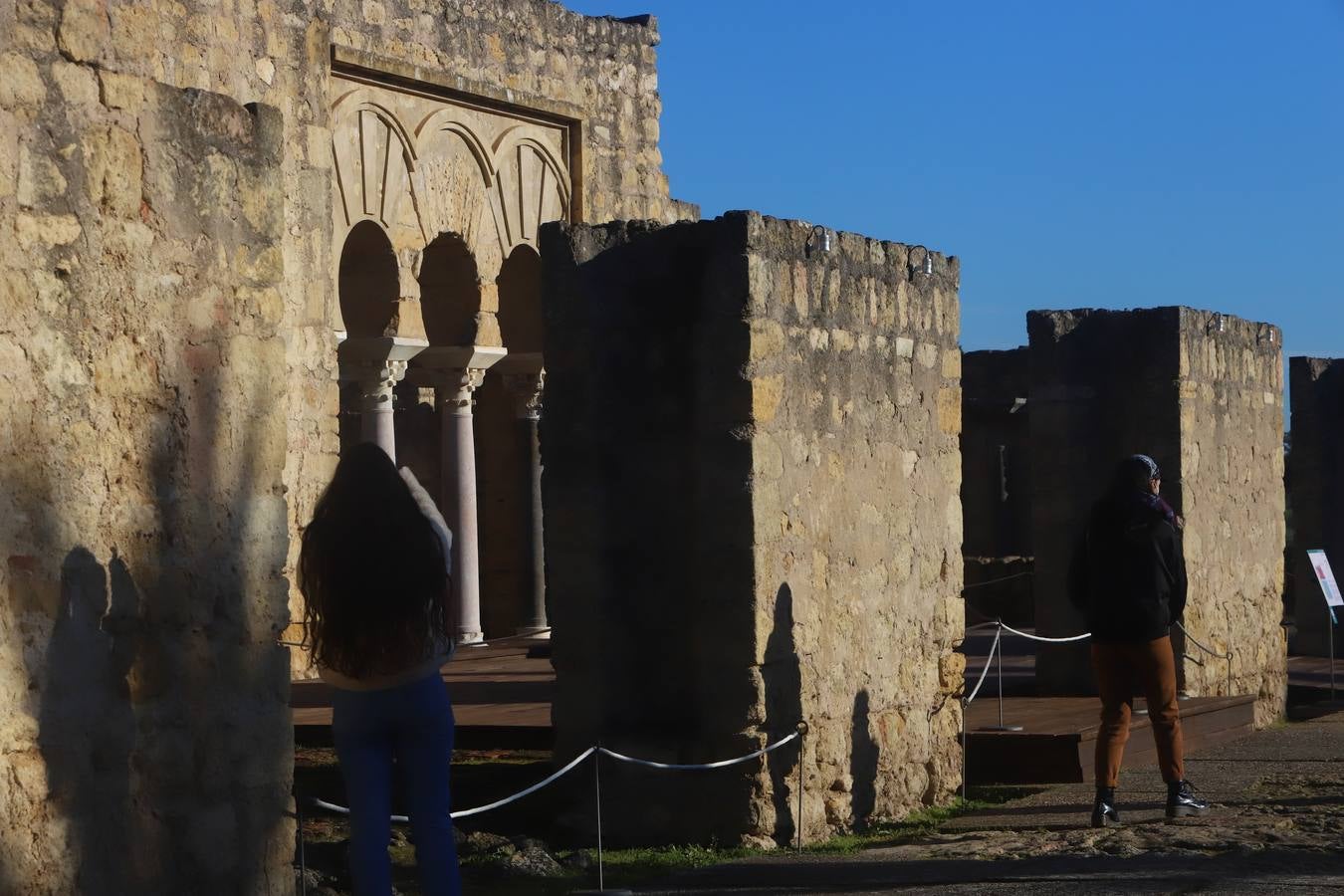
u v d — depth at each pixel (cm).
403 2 1992
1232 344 1616
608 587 980
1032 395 1524
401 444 2473
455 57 2072
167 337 590
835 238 1029
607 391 982
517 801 1061
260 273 632
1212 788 1116
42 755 534
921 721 1120
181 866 582
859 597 1047
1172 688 977
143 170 583
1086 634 1384
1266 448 1717
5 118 532
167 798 579
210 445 606
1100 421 1509
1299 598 2356
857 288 1057
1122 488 980
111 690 560
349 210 1919
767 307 954
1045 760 1189
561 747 989
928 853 884
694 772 950
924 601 1134
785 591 964
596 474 982
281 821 625
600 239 987
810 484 995
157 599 580
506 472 2386
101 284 564
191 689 591
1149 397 1494
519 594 2306
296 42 1647
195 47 1498
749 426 938
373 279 1991
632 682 976
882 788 1061
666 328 970
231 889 602
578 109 2286
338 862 909
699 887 813
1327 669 2102
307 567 599
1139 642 963
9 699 523
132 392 575
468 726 1248
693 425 961
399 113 1995
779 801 955
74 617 548
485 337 2138
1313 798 1050
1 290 529
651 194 2442
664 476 970
